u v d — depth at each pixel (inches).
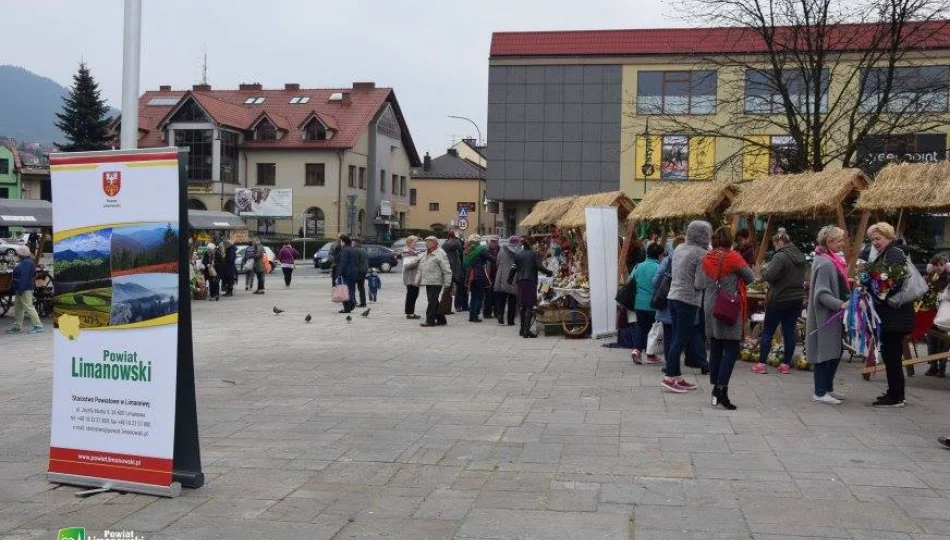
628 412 344.8
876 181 470.6
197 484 241.6
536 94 1684.3
